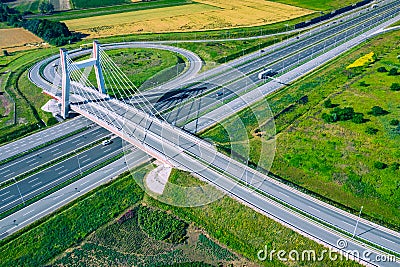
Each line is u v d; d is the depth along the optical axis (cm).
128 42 19250
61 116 12762
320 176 8931
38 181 9488
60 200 8850
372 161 9275
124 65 16262
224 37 19225
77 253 7769
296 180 8862
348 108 11225
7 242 7800
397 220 7681
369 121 10894
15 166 10144
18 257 7581
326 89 13050
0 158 10488
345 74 14050
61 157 10331
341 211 7781
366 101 12000
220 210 8225
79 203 8744
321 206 7919
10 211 8500
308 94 12756
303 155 9638
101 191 9081
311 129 10744
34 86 14875
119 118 11194
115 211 8700
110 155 10394
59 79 15212
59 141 11219
